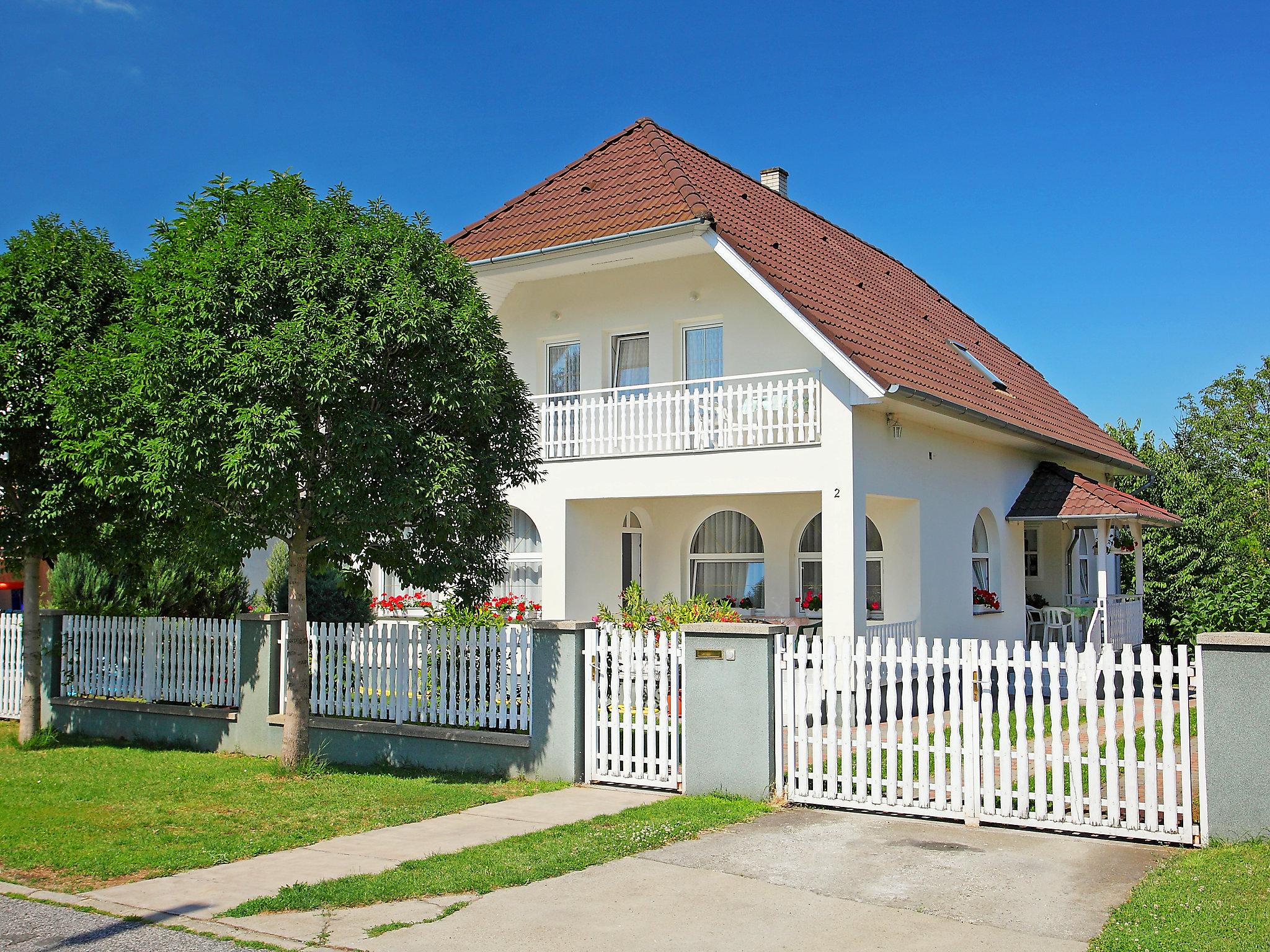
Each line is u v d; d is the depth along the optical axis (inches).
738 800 361.1
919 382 586.2
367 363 372.8
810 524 697.0
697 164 719.1
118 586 642.2
